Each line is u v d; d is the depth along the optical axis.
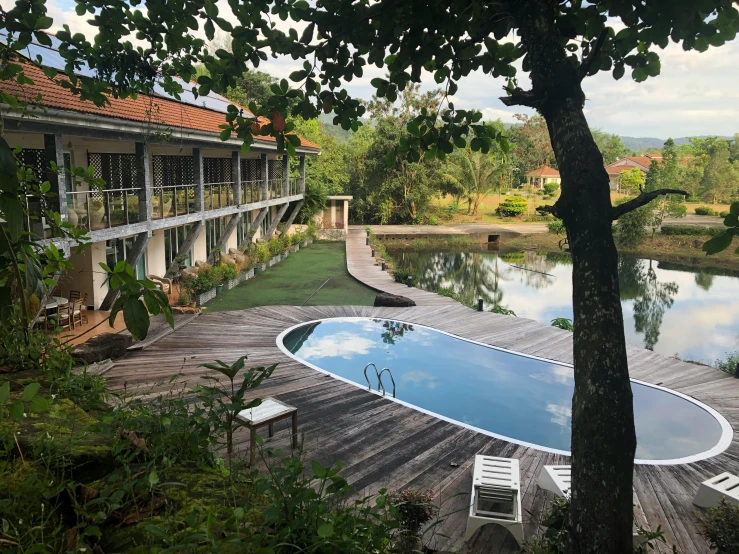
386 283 18.14
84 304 12.27
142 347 10.16
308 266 21.77
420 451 6.75
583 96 2.50
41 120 8.07
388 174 40.16
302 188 26.50
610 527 2.13
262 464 5.48
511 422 8.84
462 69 3.51
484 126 3.69
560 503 4.82
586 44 3.20
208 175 19.25
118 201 11.33
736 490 5.60
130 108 11.65
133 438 2.87
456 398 9.73
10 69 3.75
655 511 5.63
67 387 3.98
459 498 5.68
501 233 38.03
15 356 4.29
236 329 11.90
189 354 9.99
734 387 9.42
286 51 3.37
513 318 13.85
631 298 23.41
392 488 5.82
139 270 14.81
